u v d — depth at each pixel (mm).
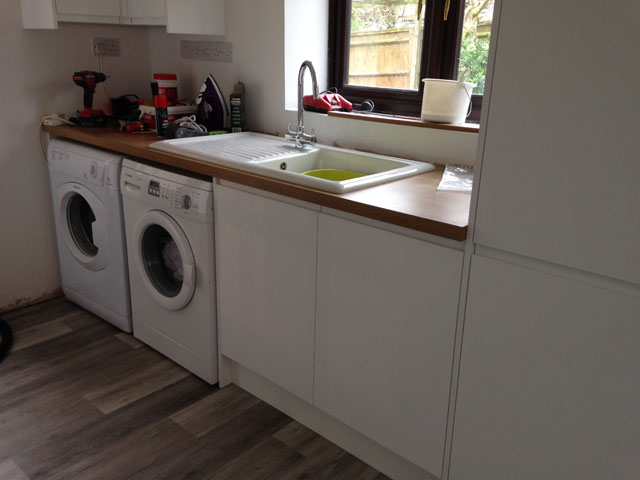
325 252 1761
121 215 2523
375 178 1843
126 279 2631
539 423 1397
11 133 2783
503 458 1494
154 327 2537
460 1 2250
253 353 2145
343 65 2705
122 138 2551
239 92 2717
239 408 2215
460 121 2129
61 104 2924
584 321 1260
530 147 1256
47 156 2877
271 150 2305
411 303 1572
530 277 1321
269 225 1917
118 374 2410
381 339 1682
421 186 1824
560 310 1291
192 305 2291
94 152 2568
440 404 1591
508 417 1452
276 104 2654
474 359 1476
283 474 1875
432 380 1588
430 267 1501
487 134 1318
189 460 1924
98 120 2822
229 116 2826
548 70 1192
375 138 2338
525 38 1210
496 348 1424
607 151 1149
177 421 2123
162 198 2230
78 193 2660
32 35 2740
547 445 1398
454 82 2070
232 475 1864
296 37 2574
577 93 1164
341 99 2527
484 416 1501
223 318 2229
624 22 1076
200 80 2988
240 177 1938
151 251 2473
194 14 2613
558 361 1323
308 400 1983
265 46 2617
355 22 2623
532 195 1277
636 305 1177
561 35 1159
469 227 1402
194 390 2318
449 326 1505
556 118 1204
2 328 2711
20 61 2732
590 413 1303
